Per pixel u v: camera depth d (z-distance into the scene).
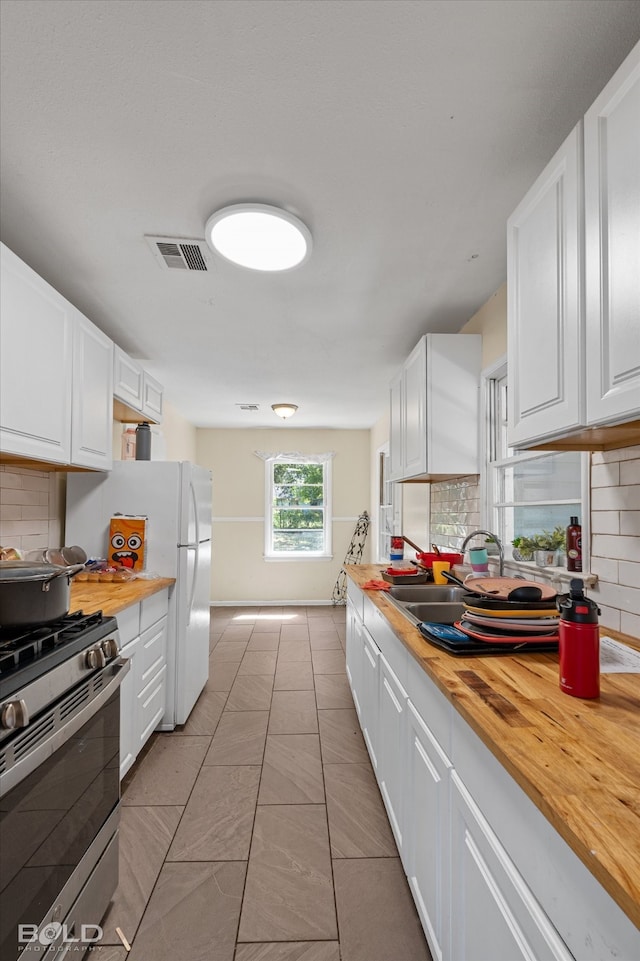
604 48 1.11
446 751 1.13
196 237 1.92
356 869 1.66
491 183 1.61
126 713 2.15
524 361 1.38
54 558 2.36
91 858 1.35
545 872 0.69
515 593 1.38
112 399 2.67
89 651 1.34
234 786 2.17
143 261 2.11
